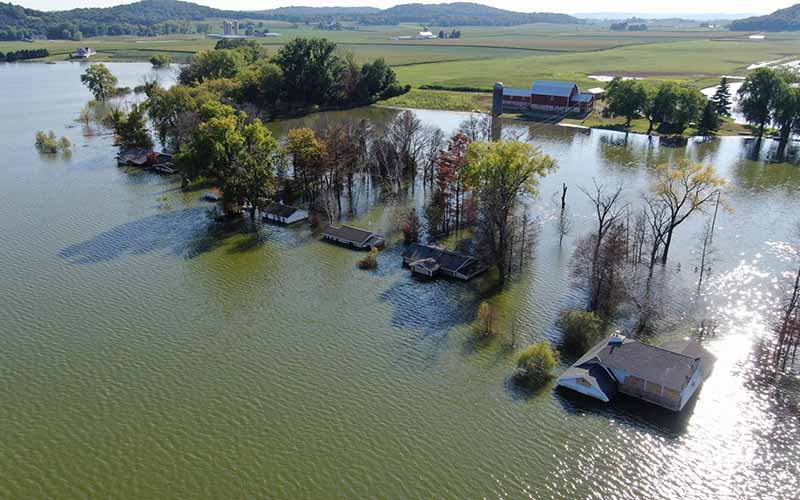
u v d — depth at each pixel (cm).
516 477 5747
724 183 9619
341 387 7012
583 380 6762
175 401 6806
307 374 7256
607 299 8469
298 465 5897
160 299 9019
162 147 17875
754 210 12219
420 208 12706
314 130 15688
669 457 5962
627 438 6197
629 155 16788
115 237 11344
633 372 6706
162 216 12481
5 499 5503
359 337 8006
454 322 8350
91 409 6688
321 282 9550
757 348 7625
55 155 17225
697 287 9144
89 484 5691
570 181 14350
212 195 13475
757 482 5672
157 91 18100
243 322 8388
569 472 5800
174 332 8150
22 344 7875
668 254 10244
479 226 10169
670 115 19288
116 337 8038
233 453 6050
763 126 19475
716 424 6362
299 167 13375
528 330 8112
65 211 12675
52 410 6675
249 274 9850
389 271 9938
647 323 8206
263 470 5838
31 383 7119
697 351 7206
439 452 6044
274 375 7244
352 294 9169
